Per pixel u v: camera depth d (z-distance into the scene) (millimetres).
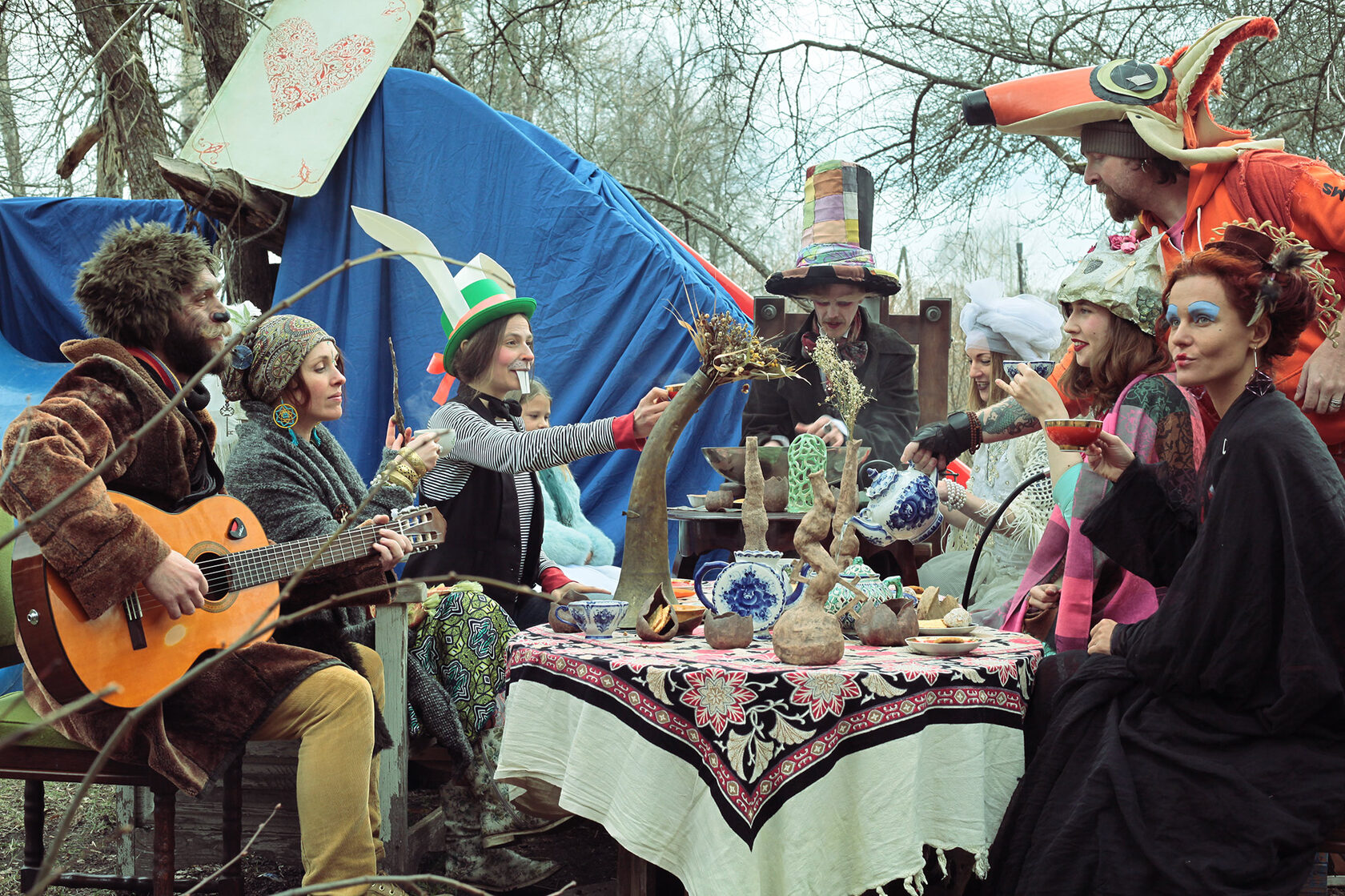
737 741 2072
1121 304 2807
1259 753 2000
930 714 2152
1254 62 8703
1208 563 2055
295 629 2855
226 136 5578
